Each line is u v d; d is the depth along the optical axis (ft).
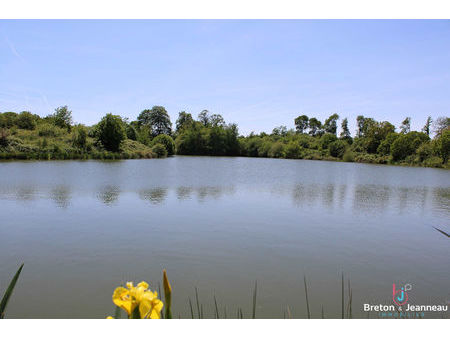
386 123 202.39
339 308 14.56
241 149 241.96
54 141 125.90
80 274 17.75
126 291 3.46
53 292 15.61
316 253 22.17
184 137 233.55
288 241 24.70
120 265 19.11
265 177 77.05
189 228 27.63
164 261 19.90
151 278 17.42
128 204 37.60
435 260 21.34
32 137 125.49
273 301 15.17
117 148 148.36
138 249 21.93
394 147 171.83
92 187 50.08
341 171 108.88
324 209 38.34
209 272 18.40
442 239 26.35
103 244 22.84
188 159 168.45
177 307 14.39
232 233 26.45
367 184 68.03
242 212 35.01
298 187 58.65
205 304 14.74
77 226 27.43
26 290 15.76
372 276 18.44
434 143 151.02
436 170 126.21
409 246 24.39
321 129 314.35
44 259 19.85
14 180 55.88
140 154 156.97
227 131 237.66
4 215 30.94
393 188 61.87
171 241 23.84
